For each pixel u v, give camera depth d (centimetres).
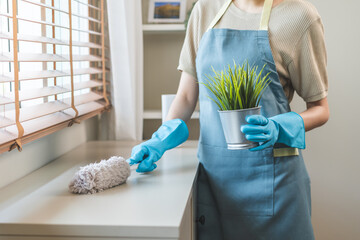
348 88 266
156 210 113
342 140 270
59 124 178
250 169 154
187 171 159
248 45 151
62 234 104
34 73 156
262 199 153
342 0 261
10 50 164
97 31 244
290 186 153
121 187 137
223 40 153
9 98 139
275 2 154
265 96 150
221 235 165
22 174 154
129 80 234
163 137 162
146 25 252
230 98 128
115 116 238
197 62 162
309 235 157
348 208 274
